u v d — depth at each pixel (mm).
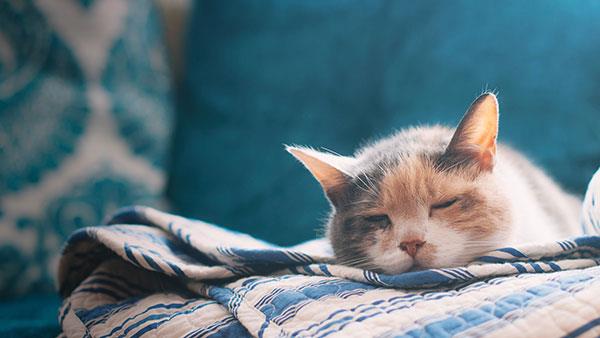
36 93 768
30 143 757
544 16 740
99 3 819
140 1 878
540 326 400
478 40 756
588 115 704
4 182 735
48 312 654
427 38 786
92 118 803
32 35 774
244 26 895
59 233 760
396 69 797
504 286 433
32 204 748
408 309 427
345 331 417
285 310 444
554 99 714
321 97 838
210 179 848
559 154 701
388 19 821
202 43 922
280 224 800
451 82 755
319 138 824
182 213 851
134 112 836
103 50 820
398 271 507
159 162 873
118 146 823
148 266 506
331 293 453
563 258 472
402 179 513
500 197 521
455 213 505
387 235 511
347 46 834
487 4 768
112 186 808
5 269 721
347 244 532
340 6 849
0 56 755
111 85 827
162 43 924
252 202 819
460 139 515
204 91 896
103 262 558
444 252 499
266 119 845
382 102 808
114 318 496
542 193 621
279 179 816
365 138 818
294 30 865
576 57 717
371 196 521
